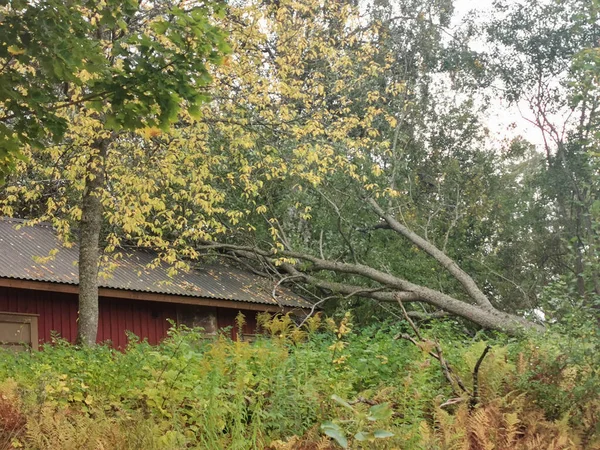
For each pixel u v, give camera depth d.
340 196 23.69
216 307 21.09
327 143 18.94
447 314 21.23
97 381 7.99
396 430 6.05
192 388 7.42
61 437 5.97
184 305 20.56
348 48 23.28
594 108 25.81
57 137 8.89
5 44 8.23
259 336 11.56
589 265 13.27
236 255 24.14
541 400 8.17
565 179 28.11
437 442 6.24
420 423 6.23
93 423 6.31
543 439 7.05
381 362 9.22
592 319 10.92
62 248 19.30
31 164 15.81
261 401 7.11
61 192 16.30
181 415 7.21
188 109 8.63
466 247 27.58
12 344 17.06
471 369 8.65
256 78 16.73
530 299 27.78
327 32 20.62
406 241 25.52
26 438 6.31
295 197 22.44
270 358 8.04
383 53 28.42
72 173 14.09
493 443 6.54
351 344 10.58
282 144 19.94
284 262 22.92
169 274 16.55
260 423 6.61
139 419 6.39
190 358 8.16
